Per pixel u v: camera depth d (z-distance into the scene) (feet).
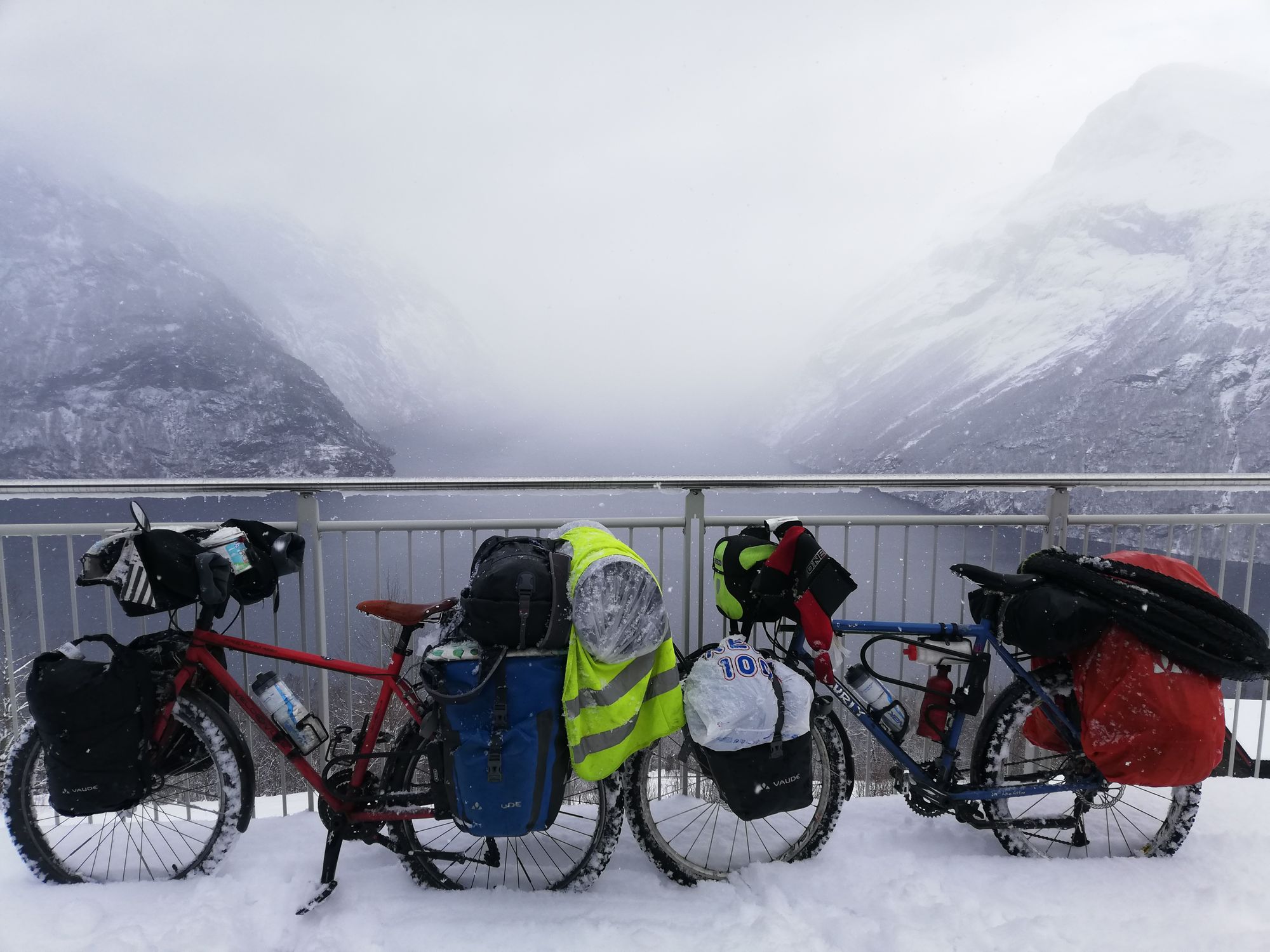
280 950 6.09
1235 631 6.63
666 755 8.47
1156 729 6.66
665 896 6.93
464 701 6.02
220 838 7.14
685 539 8.73
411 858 6.99
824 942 6.21
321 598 8.38
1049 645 6.92
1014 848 7.63
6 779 7.00
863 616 17.17
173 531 7.17
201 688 7.32
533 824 6.25
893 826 8.16
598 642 5.97
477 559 7.22
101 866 7.39
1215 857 7.49
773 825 8.14
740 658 6.93
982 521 9.01
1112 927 6.37
